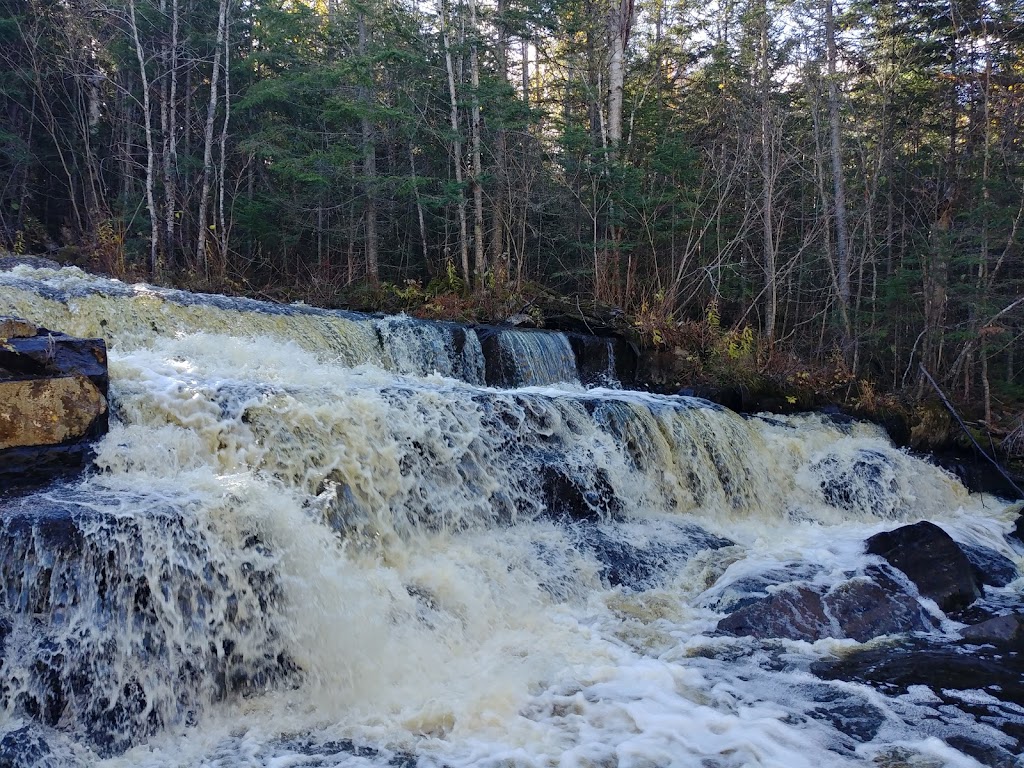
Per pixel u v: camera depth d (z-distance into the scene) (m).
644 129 22.67
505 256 19.56
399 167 23.09
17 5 20.50
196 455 6.23
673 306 18.84
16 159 19.47
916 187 22.88
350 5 20.55
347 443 6.96
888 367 21.23
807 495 11.63
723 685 5.50
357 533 6.55
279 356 9.66
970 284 18.06
